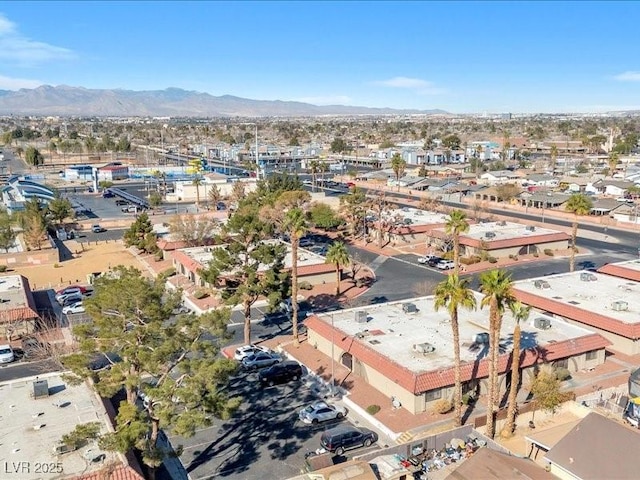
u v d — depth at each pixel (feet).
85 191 613.11
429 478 122.83
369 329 186.29
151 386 112.78
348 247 351.67
